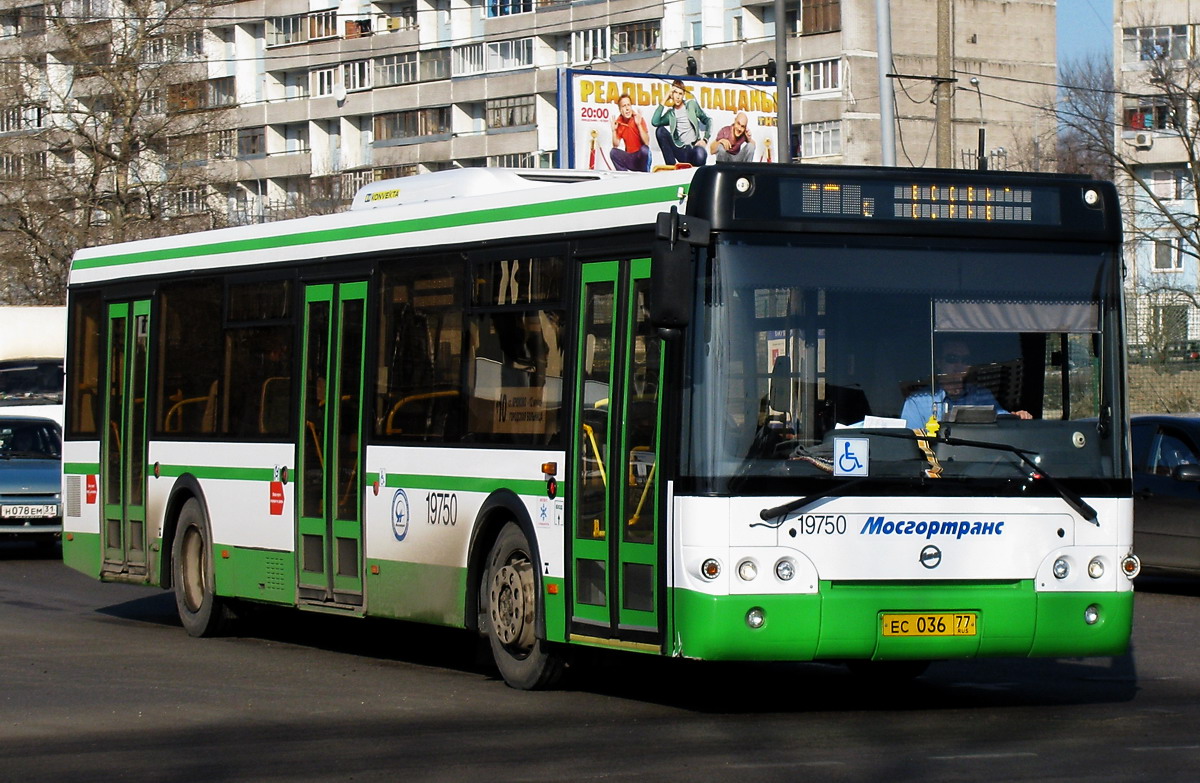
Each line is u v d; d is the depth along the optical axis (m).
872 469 10.39
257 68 94.31
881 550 10.38
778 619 10.20
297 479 14.43
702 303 10.31
